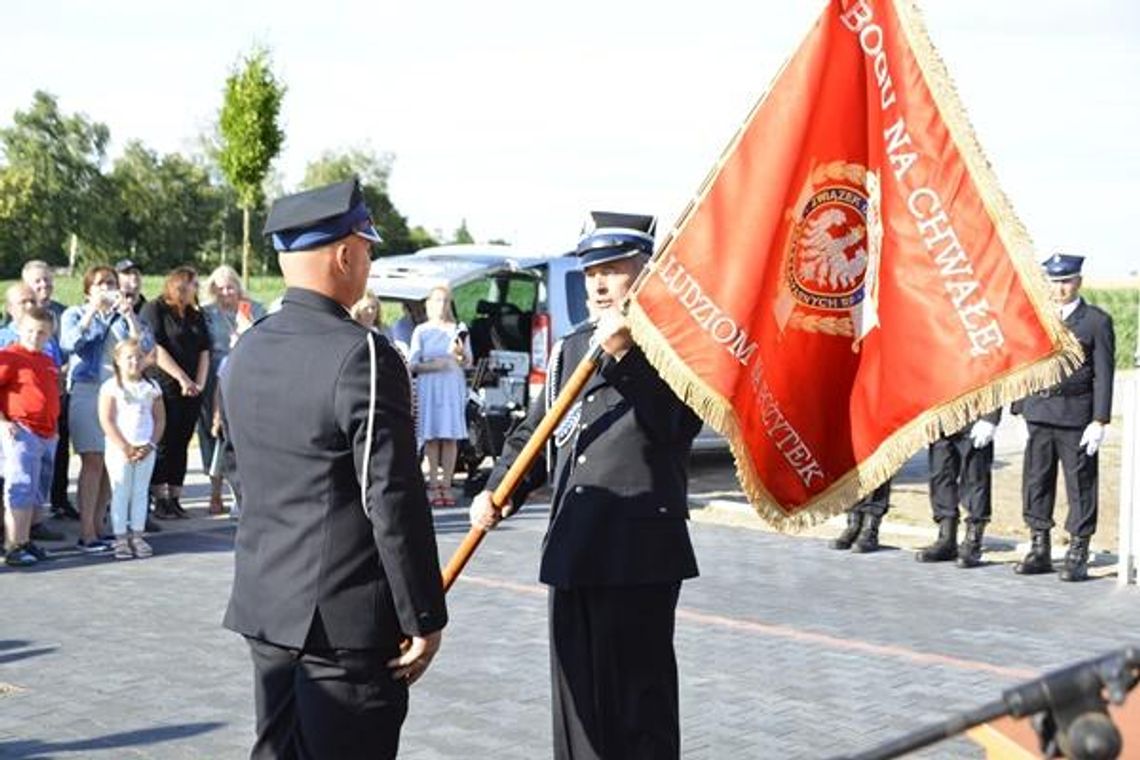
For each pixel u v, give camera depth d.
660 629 4.60
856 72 4.32
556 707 4.69
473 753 5.73
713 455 15.77
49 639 7.51
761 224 4.27
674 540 4.59
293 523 3.74
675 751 4.62
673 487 4.63
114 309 10.30
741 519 11.87
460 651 7.30
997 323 4.12
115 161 73.75
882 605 8.60
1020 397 4.10
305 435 3.71
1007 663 7.26
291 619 3.71
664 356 4.23
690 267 4.26
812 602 8.66
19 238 72.31
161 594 8.66
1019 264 4.10
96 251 72.81
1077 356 4.06
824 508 4.36
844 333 4.36
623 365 4.61
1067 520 9.53
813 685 6.79
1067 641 7.76
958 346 4.17
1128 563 9.28
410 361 12.15
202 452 11.74
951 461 9.98
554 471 4.79
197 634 7.64
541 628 7.83
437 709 6.31
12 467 9.50
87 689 6.58
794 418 4.35
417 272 13.09
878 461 4.29
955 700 6.59
